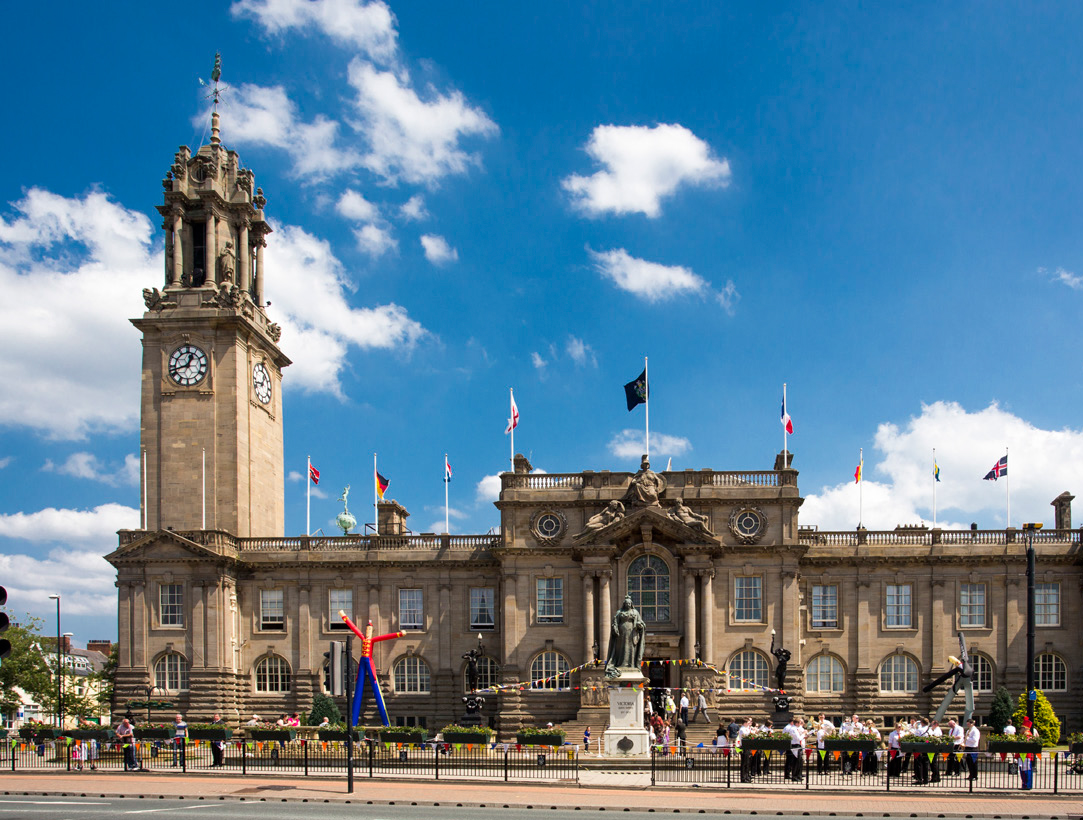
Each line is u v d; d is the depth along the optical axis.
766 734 59.19
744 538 92.31
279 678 98.38
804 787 54.25
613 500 93.06
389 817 42.69
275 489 109.75
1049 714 83.50
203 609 95.19
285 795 50.12
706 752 67.81
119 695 94.81
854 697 93.62
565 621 93.19
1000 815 46.12
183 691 94.50
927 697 93.38
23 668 121.12
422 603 98.81
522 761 63.59
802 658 94.19
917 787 55.28
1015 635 93.12
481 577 98.44
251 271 109.00
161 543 95.62
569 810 46.47
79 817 41.94
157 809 45.00
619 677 65.38
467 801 48.28
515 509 94.88
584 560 91.81
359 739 67.19
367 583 98.88
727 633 91.56
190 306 101.25
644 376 95.88
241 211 105.56
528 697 92.12
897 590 95.12
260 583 99.25
